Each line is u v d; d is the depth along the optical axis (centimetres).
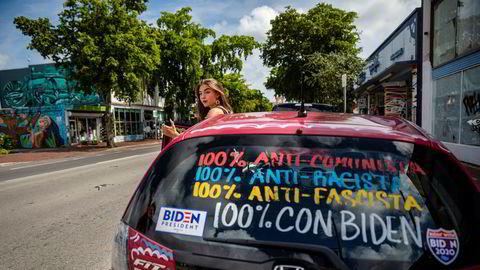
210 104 321
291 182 154
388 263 125
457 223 135
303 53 2523
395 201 142
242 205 150
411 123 194
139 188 171
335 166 154
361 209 141
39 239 424
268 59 2747
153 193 164
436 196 143
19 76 2681
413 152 154
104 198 644
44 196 687
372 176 149
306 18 2542
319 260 127
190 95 3541
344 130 165
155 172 173
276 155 161
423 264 124
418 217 137
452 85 971
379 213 139
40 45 1966
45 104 2625
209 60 3847
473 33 850
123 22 2091
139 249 147
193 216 150
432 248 128
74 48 1995
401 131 168
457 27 934
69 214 537
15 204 625
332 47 2527
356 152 156
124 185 774
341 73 1586
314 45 2550
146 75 2333
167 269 139
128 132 3319
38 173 1084
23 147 2669
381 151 155
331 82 1609
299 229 138
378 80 1628
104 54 2067
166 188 164
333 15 2516
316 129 167
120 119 3181
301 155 159
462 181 148
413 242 130
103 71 2106
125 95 2284
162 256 142
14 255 374
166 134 314
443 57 1026
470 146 858
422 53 1155
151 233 149
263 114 220
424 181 147
